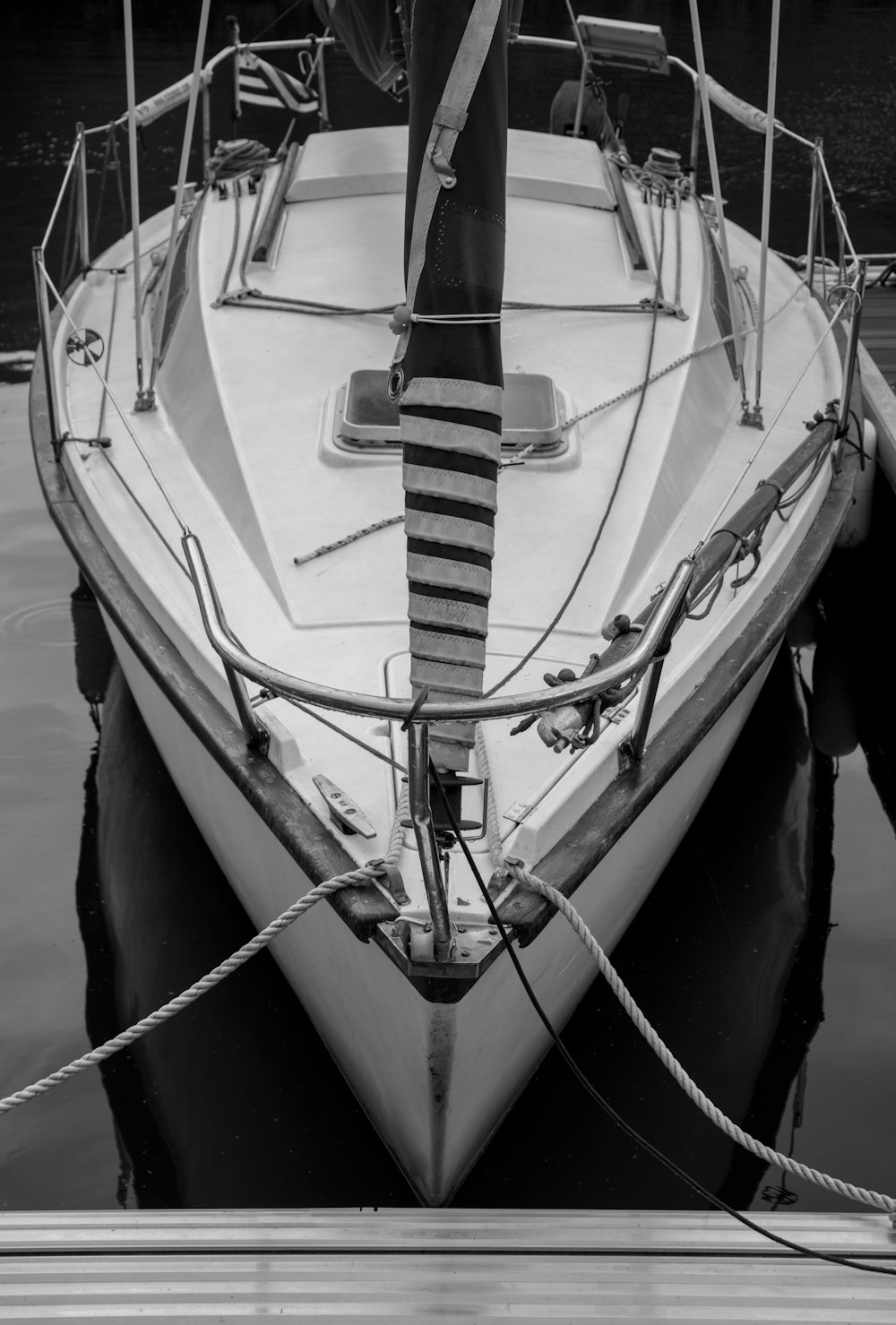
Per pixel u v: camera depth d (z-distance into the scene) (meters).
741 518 2.80
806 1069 3.36
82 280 5.63
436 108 2.12
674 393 4.05
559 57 15.20
